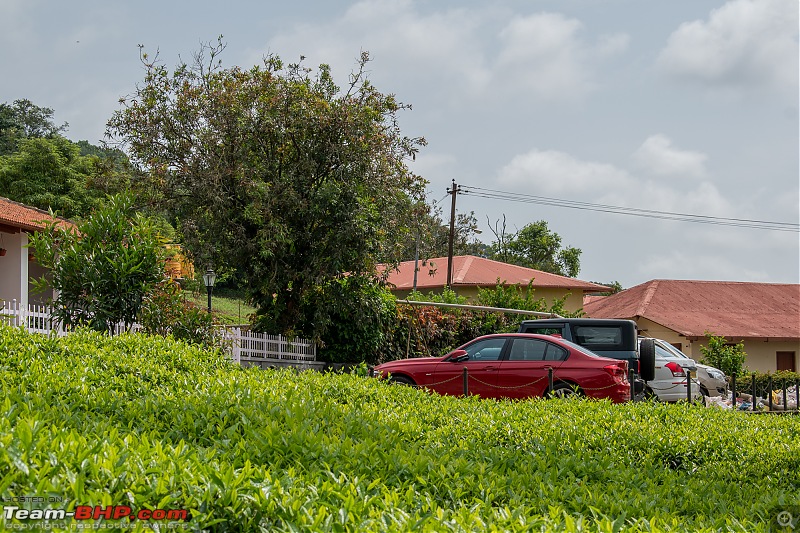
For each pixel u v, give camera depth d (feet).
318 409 25.93
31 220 73.20
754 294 151.33
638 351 58.39
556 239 231.30
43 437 15.20
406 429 26.11
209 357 34.06
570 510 19.45
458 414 30.73
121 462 14.71
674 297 144.56
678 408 37.35
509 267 155.74
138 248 49.78
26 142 146.41
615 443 28.58
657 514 19.44
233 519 13.69
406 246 79.25
